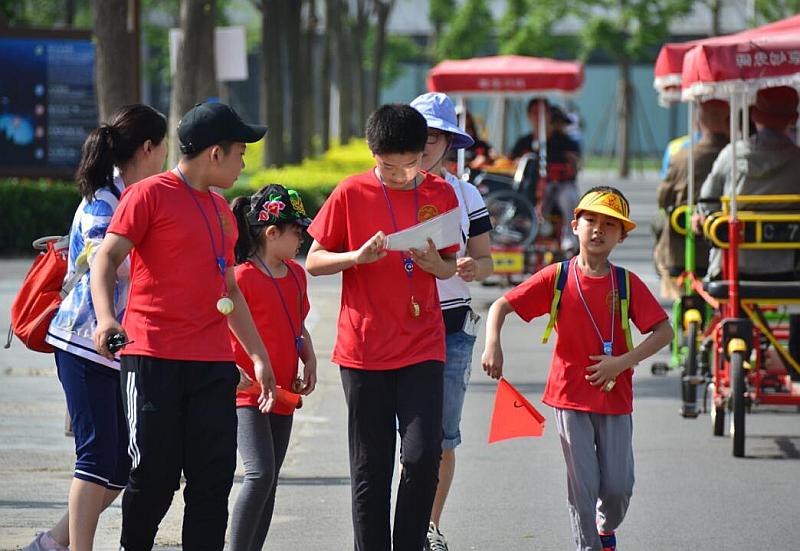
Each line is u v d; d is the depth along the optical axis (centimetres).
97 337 1310
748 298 2333
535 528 1817
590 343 1510
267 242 1490
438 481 1498
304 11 12106
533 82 5075
